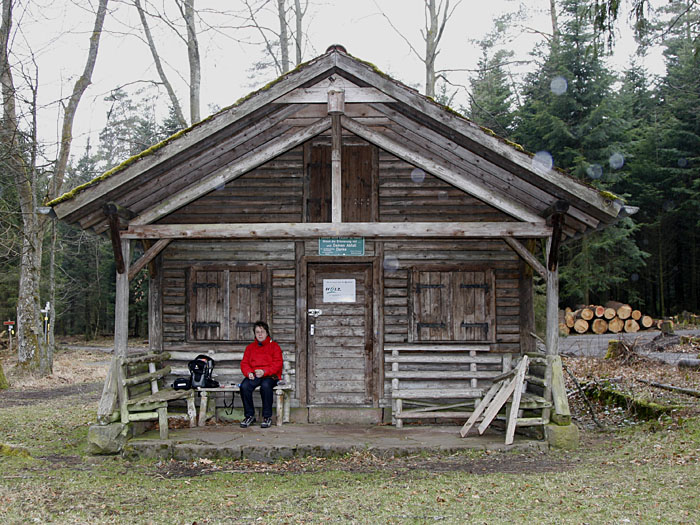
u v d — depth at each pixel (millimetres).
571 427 7648
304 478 6520
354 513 5211
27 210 17344
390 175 9461
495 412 7844
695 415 8383
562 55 26047
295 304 9406
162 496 5828
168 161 7438
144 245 9391
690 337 16656
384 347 9289
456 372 9086
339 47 7277
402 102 7355
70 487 6062
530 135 28875
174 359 9430
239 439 7777
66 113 17641
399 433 8352
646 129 31188
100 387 15422
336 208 7910
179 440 7668
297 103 7512
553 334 7977
